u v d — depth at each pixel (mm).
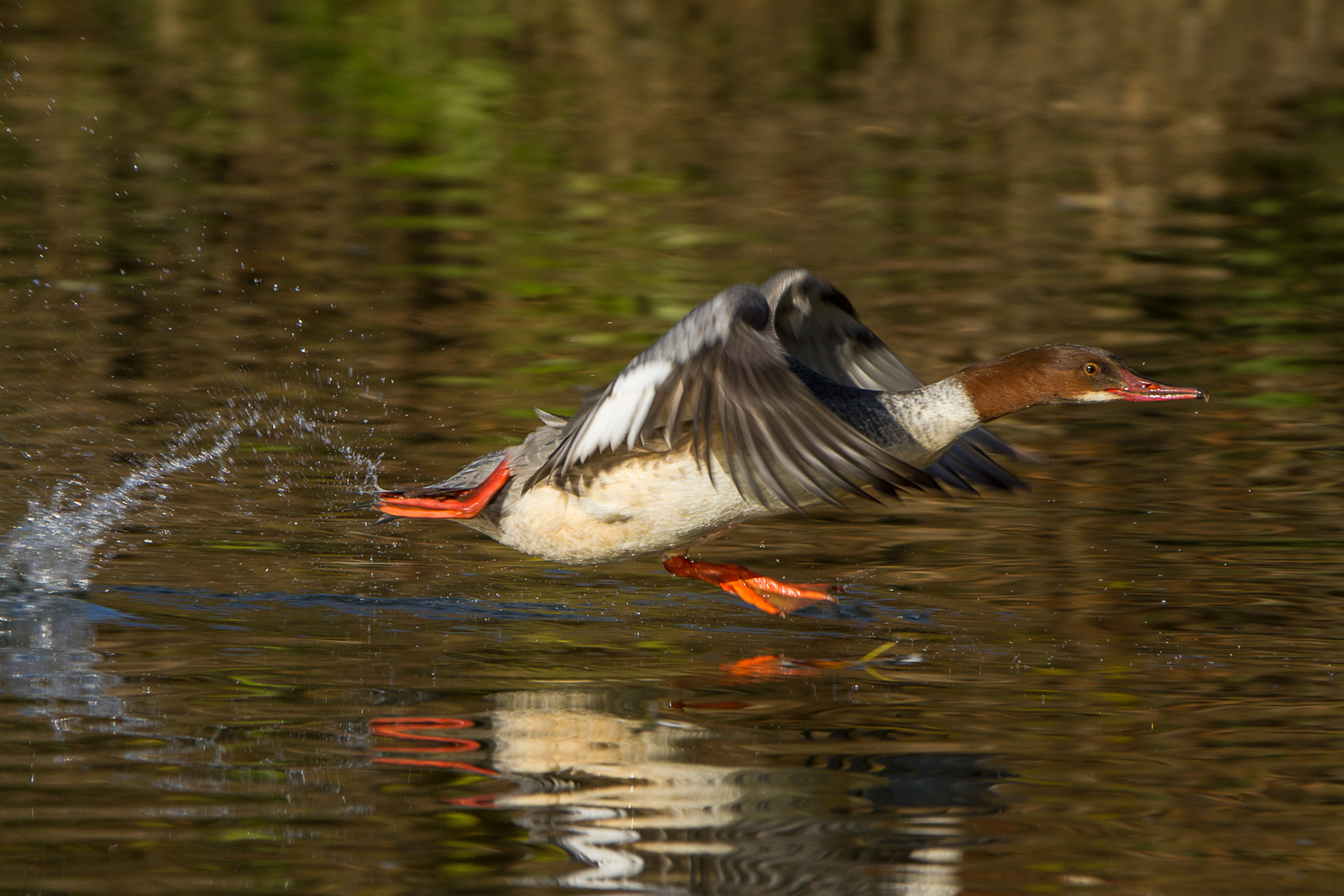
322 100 28094
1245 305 18312
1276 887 6039
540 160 24625
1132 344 16547
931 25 35031
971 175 24391
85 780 6766
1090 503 12430
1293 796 6965
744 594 9727
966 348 15961
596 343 16359
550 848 6227
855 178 23969
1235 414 14828
